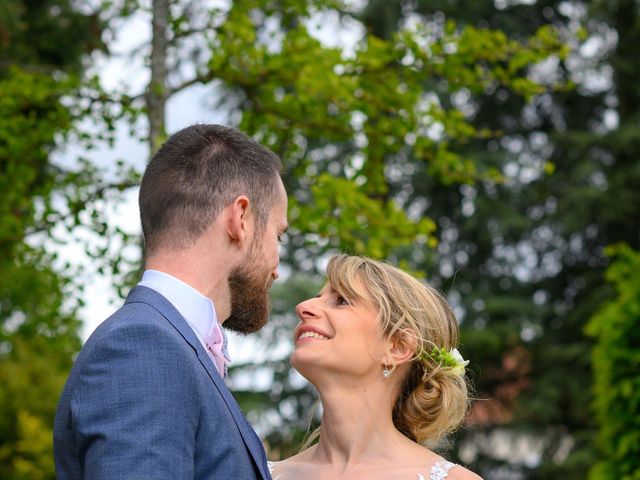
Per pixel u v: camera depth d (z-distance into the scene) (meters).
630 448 6.97
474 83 6.03
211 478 2.53
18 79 5.77
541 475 14.55
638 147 14.95
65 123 5.70
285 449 14.48
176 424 2.46
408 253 14.05
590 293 15.20
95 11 7.01
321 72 5.52
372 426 3.28
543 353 14.80
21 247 6.02
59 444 2.55
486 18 15.34
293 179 6.55
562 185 15.45
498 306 14.70
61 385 11.12
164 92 5.55
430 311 3.37
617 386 7.00
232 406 2.65
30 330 6.85
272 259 2.82
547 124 16.16
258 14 9.67
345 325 3.26
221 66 5.79
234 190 2.74
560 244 15.71
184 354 2.55
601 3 15.31
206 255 2.72
